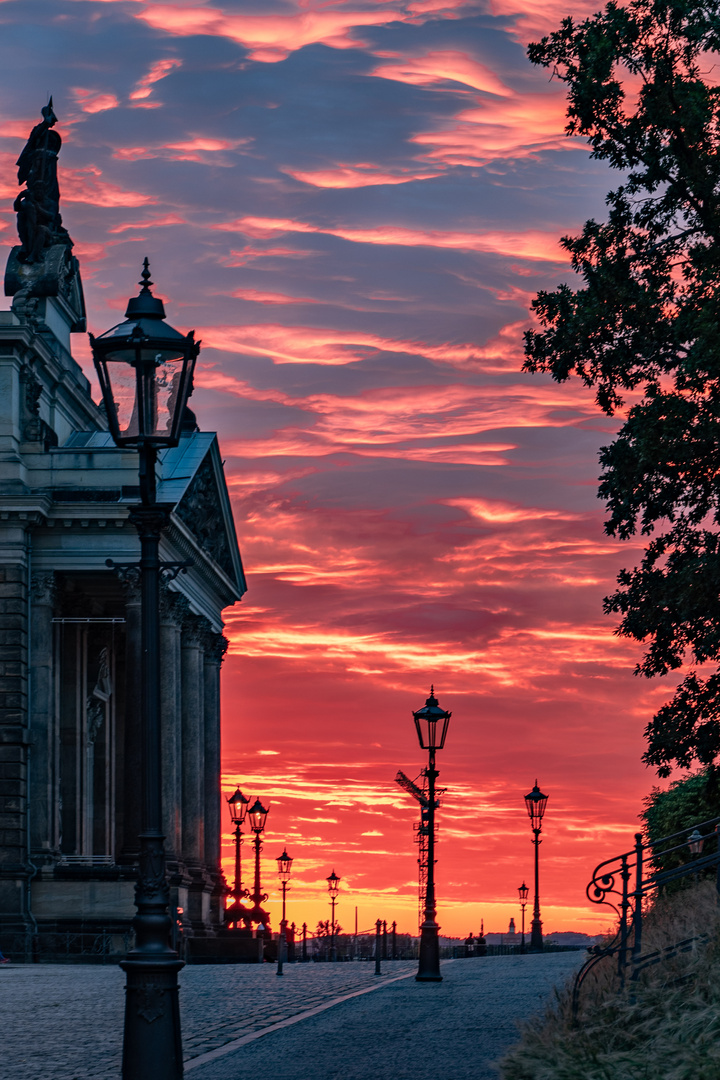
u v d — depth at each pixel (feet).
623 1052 82.38
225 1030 136.77
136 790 351.05
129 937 340.59
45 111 417.90
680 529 195.93
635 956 98.22
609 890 100.68
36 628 361.30
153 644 91.35
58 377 389.39
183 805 400.88
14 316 361.92
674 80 187.93
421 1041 117.29
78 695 394.32
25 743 351.46
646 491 190.29
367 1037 122.01
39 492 362.33
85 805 396.37
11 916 339.77
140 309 94.43
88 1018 154.92
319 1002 169.68
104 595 406.62
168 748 370.94
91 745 411.95
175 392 93.15
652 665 201.36
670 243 195.62
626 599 200.64
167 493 371.97
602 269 191.83
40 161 414.41
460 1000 157.48
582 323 189.26
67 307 424.05
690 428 179.52
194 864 396.78
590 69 189.47
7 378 364.38
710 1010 82.33
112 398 92.99
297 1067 103.71
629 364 190.49
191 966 305.32
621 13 189.16
